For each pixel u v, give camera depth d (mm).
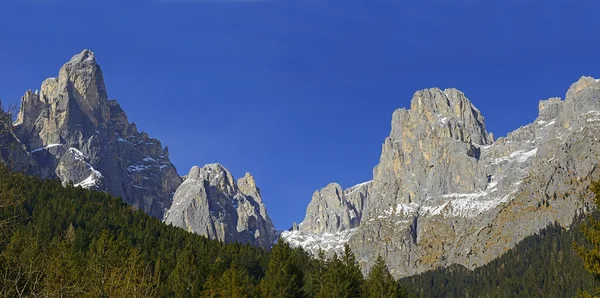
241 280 131000
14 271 37906
